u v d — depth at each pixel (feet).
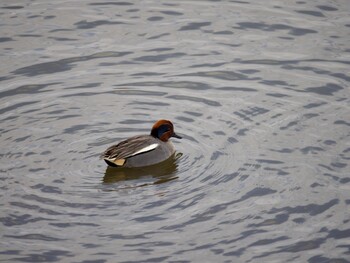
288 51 74.08
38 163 56.44
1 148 58.13
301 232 48.85
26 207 50.93
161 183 54.65
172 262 45.96
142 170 57.11
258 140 59.77
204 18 80.59
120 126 62.18
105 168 56.54
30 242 47.42
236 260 46.24
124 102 65.98
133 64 72.38
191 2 84.28
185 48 75.10
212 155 57.93
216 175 55.26
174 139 60.90
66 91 67.51
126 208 51.19
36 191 52.85
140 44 75.87
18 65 71.51
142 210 50.98
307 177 54.70
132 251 46.85
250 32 77.71
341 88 67.46
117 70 71.36
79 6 83.30
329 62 71.92
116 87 68.44
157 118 63.52
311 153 57.72
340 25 77.97
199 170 56.08
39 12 81.71
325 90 67.26
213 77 70.18
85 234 48.34
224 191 53.26
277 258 46.47
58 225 49.19
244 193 52.95
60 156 57.52
